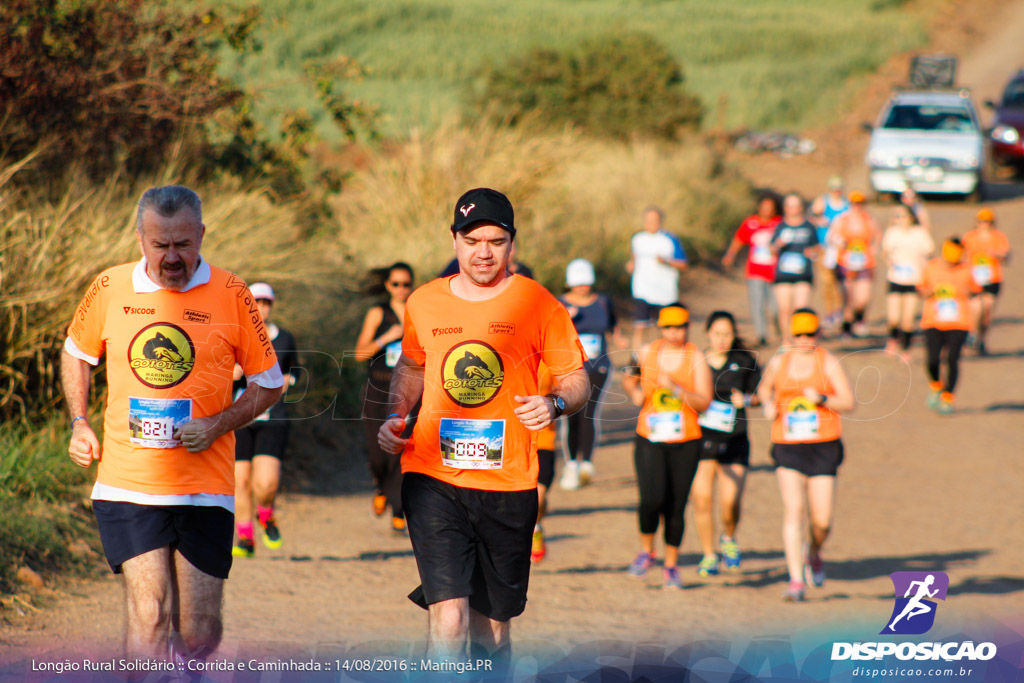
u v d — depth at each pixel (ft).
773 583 37.45
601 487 51.98
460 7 288.51
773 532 45.16
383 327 40.32
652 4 329.52
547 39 256.32
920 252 75.51
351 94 193.88
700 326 84.84
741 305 95.81
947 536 43.70
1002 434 60.39
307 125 70.64
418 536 20.44
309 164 78.18
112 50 55.01
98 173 54.44
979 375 74.23
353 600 32.65
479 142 89.04
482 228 19.98
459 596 19.98
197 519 20.74
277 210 59.06
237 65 71.87
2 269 39.99
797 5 339.57
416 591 21.54
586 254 90.89
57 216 44.62
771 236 76.38
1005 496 49.39
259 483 38.09
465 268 20.31
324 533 42.39
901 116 142.00
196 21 61.41
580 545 42.27
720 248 116.26
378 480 42.63
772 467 55.83
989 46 276.62
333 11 255.70
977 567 39.40
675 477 36.11
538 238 84.79
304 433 52.16
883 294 104.32
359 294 61.46
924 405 66.59
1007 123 158.30
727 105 217.77
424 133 91.97
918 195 137.39
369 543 41.16
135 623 19.93
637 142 130.21
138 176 57.21
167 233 20.04
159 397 20.44
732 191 131.54
